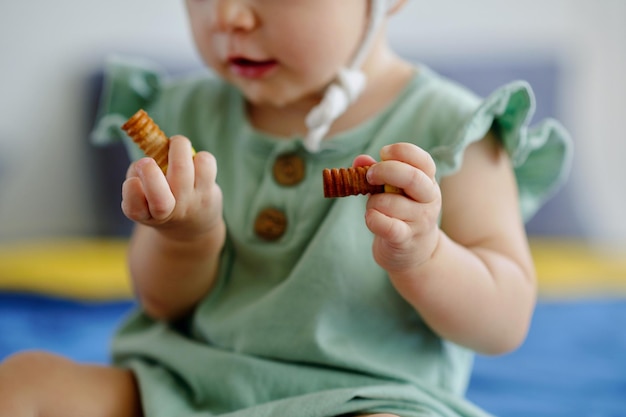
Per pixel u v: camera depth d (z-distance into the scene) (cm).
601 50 173
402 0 66
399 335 61
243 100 69
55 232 164
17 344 91
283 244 63
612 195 173
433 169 51
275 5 60
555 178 69
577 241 143
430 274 56
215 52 62
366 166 51
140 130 51
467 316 59
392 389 57
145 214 50
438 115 63
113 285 115
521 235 63
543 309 108
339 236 60
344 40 62
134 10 167
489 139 63
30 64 164
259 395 59
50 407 58
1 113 164
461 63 159
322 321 60
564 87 163
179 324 67
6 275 118
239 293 63
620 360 90
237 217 64
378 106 65
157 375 61
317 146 63
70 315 106
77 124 165
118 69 73
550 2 171
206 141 69
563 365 88
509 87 60
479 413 60
